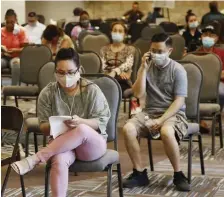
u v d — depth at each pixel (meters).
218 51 6.60
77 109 3.76
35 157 3.56
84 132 3.57
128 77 6.52
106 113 3.76
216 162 5.40
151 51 4.57
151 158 5.07
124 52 6.71
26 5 16.58
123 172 5.03
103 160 3.65
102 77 4.31
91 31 9.70
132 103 5.87
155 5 13.22
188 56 6.02
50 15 16.56
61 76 3.65
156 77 4.65
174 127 4.45
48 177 3.62
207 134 6.64
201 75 5.05
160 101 4.62
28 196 4.35
